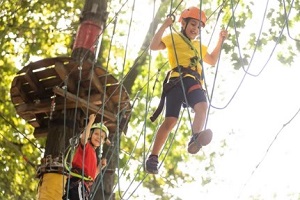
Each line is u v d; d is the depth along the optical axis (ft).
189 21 34.35
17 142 77.61
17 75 49.60
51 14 80.43
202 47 34.78
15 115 77.92
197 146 31.58
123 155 76.54
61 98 49.42
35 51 79.15
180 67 33.35
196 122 32.12
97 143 40.14
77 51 51.21
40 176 47.09
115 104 50.65
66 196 37.70
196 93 32.78
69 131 49.06
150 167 32.71
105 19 53.36
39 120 51.65
